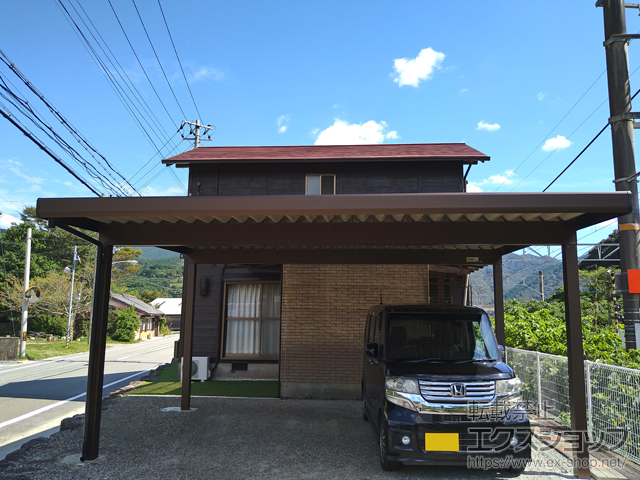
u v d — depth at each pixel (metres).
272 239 5.36
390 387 4.48
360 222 5.31
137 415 7.13
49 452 5.35
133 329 38.06
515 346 8.27
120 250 48.75
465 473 4.56
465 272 10.52
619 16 8.56
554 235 5.03
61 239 39.19
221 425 6.50
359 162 11.14
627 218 7.84
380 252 6.98
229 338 10.97
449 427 4.19
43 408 9.18
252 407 7.70
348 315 8.73
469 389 4.33
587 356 5.94
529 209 4.11
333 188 11.34
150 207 4.41
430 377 4.40
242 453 5.24
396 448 4.23
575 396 4.59
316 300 8.80
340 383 8.51
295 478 4.46
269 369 10.65
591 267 33.41
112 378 13.69
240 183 11.46
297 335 8.72
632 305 7.60
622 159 8.05
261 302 11.00
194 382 10.33
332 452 5.27
